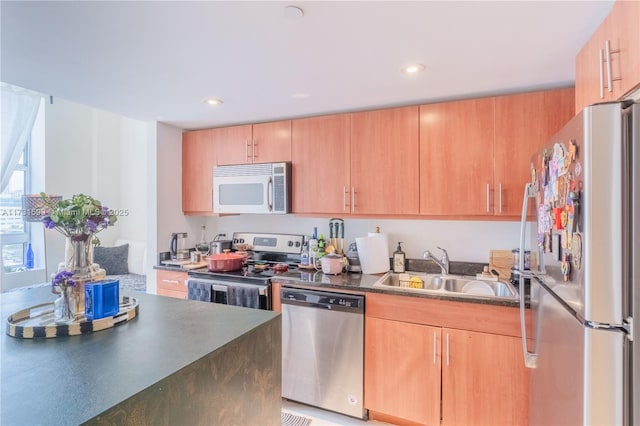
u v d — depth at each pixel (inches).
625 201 33.1
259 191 106.7
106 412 28.7
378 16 50.9
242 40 58.6
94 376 34.4
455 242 98.3
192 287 102.1
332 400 84.7
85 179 180.2
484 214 82.6
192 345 42.6
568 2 47.0
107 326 48.4
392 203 91.9
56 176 168.1
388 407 79.8
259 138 109.0
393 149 91.8
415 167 89.4
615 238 33.1
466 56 64.2
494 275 89.5
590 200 34.0
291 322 89.4
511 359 69.4
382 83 78.0
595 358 33.7
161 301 63.1
